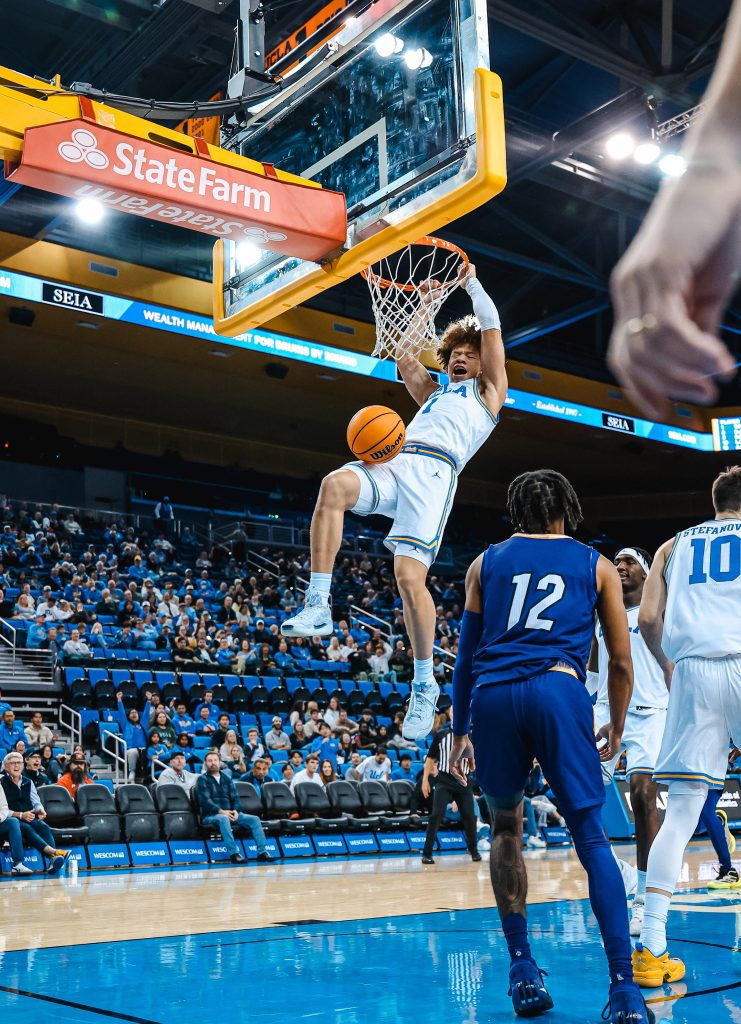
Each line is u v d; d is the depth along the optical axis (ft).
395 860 37.19
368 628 69.92
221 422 88.38
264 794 40.45
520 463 97.71
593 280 69.31
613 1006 9.86
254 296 17.87
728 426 89.25
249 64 18.31
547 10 48.78
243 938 16.63
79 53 47.60
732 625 12.73
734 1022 10.19
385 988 12.34
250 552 79.87
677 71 47.80
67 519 72.69
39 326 64.80
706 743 12.65
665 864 12.51
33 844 33.09
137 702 47.96
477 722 11.19
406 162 15.01
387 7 15.49
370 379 77.51
